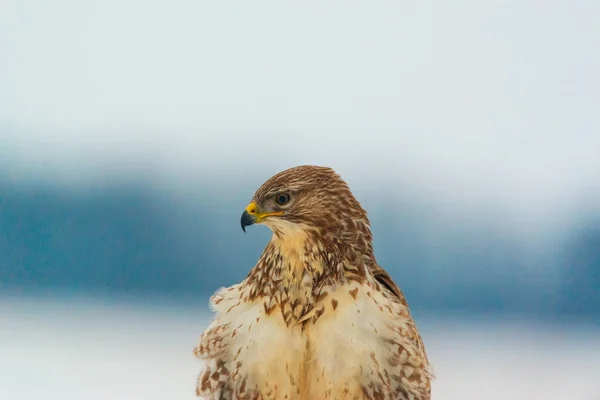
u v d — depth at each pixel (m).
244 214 7.80
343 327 7.78
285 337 7.78
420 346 7.81
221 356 7.80
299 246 7.79
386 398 7.77
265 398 7.79
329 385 7.77
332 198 7.80
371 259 7.82
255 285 7.80
